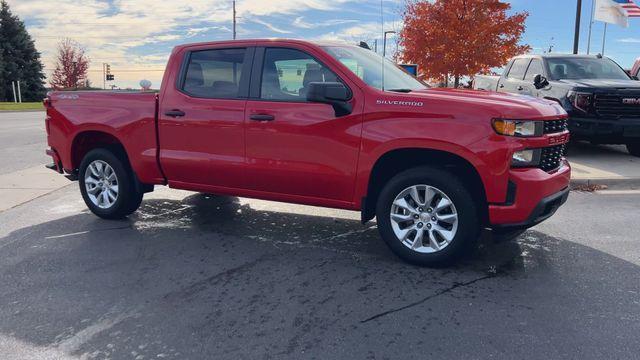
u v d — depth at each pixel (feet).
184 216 21.07
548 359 10.29
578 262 15.64
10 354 10.62
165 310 12.59
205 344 10.98
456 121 14.02
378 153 14.80
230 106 17.01
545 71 34.83
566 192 15.35
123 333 11.48
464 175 15.02
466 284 14.02
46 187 26.58
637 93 30.07
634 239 17.80
